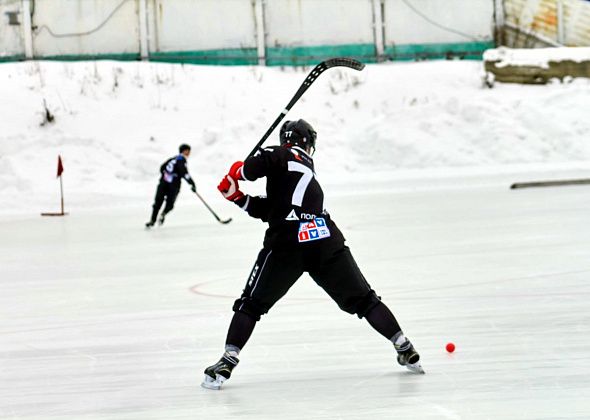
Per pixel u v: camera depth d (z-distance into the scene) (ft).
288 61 208.74
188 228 107.14
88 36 202.80
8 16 199.62
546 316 46.88
